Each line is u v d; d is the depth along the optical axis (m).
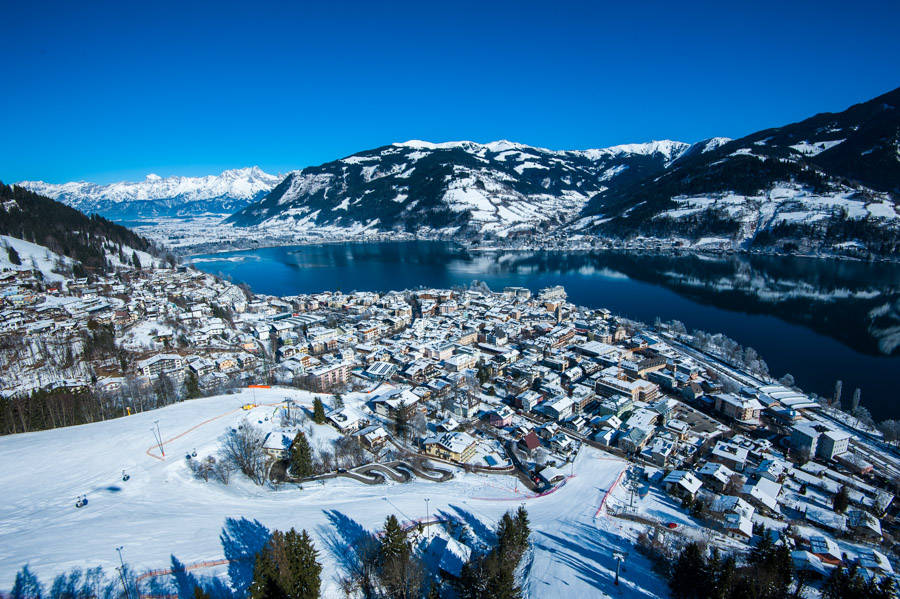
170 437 118.06
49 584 62.44
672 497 115.38
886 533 105.81
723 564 71.81
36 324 192.88
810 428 143.00
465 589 70.38
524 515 87.31
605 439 144.75
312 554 64.19
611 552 87.69
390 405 151.88
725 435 152.38
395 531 72.25
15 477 96.12
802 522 107.25
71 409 131.50
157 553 71.62
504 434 147.00
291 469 113.69
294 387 174.50
